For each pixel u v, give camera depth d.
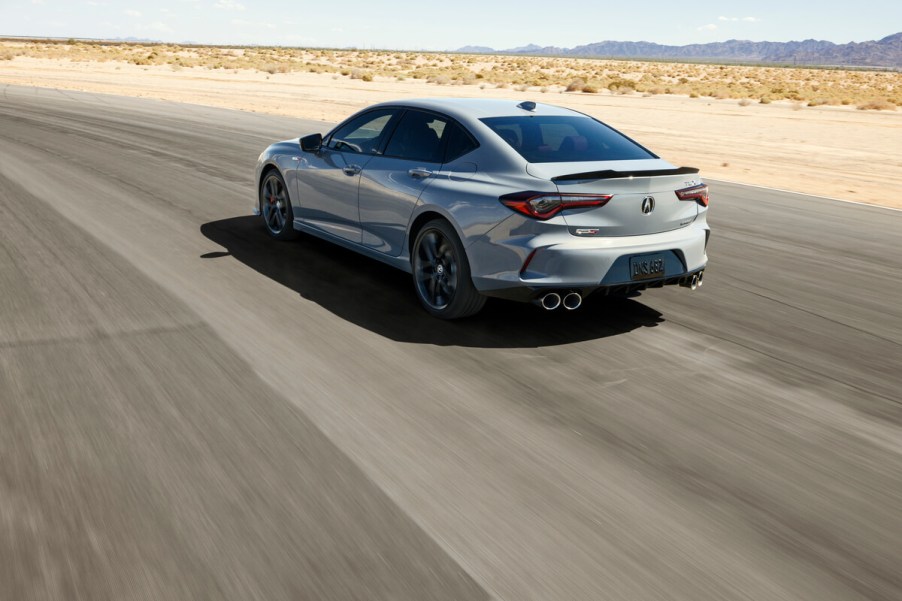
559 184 4.75
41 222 7.94
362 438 3.56
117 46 130.25
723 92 46.12
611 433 3.75
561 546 2.77
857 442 3.77
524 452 3.50
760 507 3.12
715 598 2.53
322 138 6.88
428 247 5.52
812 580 2.64
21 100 24.66
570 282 4.80
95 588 2.43
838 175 15.68
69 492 2.98
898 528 3.00
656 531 2.90
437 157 5.56
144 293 5.70
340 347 4.80
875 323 5.79
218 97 30.58
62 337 4.71
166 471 3.17
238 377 4.23
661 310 5.93
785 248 8.34
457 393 4.16
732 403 4.20
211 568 2.55
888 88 66.25
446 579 2.55
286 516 2.87
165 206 9.15
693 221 5.35
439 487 3.15
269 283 6.16
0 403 3.76
